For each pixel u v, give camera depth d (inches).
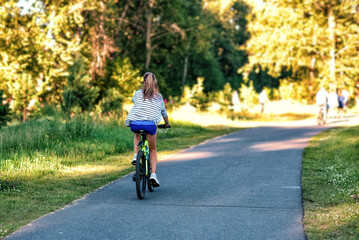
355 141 689.6
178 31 2053.4
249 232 257.8
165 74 2137.1
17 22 1336.1
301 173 454.0
